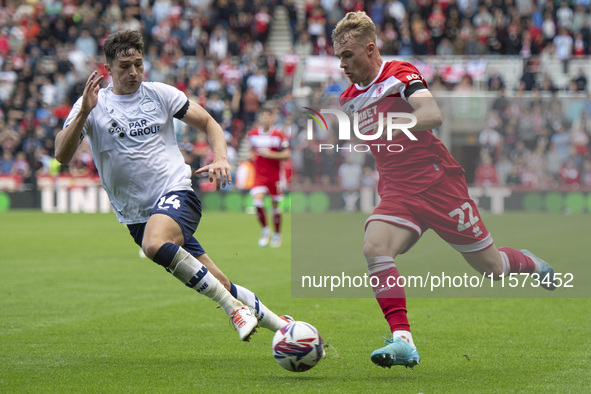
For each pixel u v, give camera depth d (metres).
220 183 13.91
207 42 72.81
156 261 13.21
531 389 11.91
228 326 17.61
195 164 62.62
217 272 14.22
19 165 64.75
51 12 74.81
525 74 63.34
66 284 24.41
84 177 63.81
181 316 18.91
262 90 68.56
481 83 65.50
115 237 40.88
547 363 13.81
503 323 18.08
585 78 61.69
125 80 13.88
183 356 14.47
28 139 65.50
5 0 78.81
